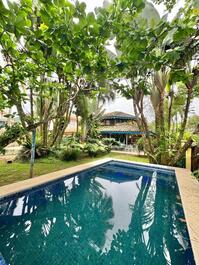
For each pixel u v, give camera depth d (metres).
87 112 17.61
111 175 9.65
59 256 3.26
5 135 6.52
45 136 12.38
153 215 5.09
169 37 2.05
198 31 1.92
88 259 3.22
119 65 2.44
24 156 10.77
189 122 13.30
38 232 3.99
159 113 10.77
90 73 3.04
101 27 2.12
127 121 28.33
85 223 4.56
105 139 21.62
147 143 11.37
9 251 3.30
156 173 10.04
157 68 2.15
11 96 4.77
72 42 2.30
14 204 5.22
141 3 1.99
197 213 4.17
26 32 2.32
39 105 12.02
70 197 6.38
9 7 2.00
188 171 8.95
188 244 3.64
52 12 2.07
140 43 1.94
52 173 7.72
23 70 4.39
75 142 14.96
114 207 5.62
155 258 3.32
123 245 3.66
